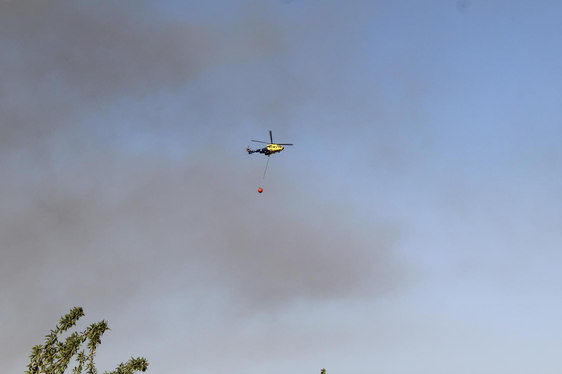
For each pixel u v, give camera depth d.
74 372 38.81
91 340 40.16
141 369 40.31
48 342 39.69
